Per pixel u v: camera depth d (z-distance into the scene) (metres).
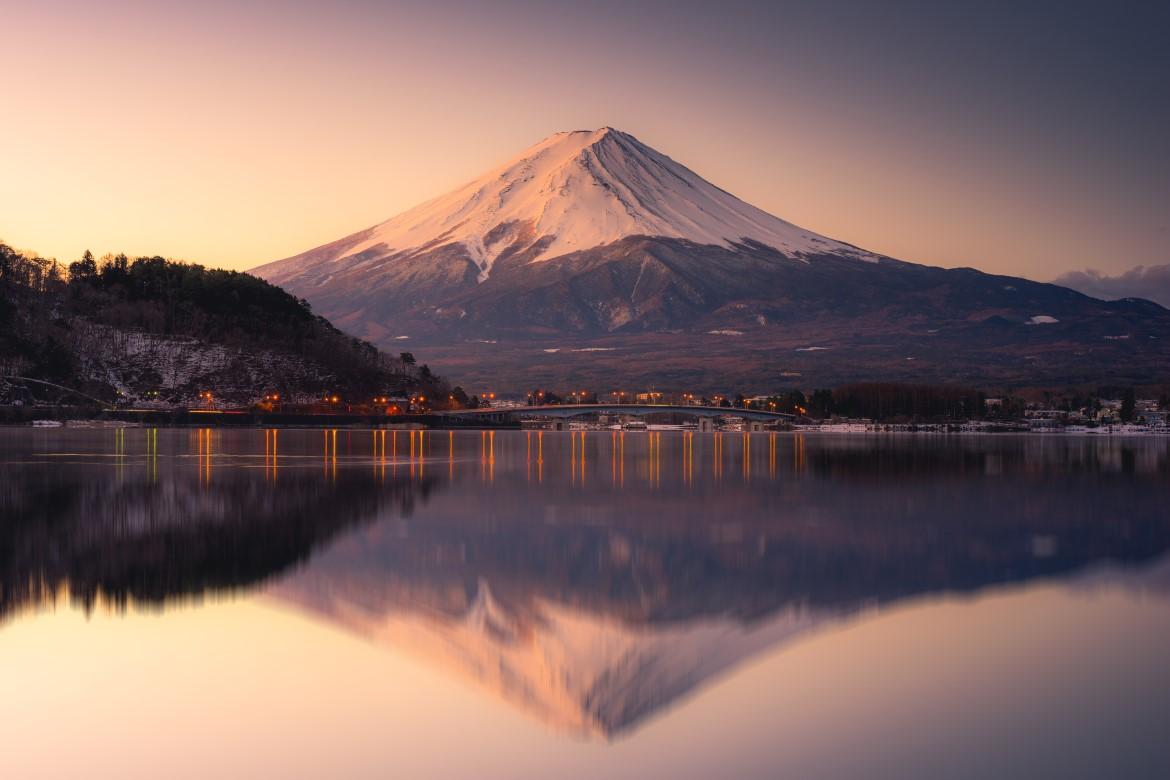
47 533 73.69
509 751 32.81
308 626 46.62
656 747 33.19
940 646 43.91
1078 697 37.09
